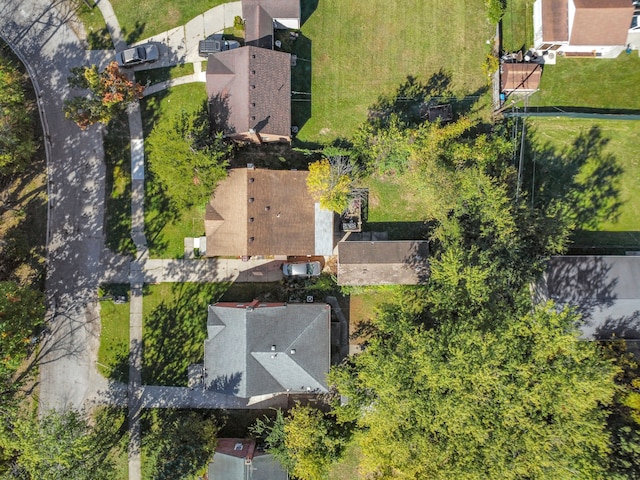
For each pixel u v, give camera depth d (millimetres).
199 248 43281
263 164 43281
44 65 43438
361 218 43250
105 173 43406
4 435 35875
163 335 43281
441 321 36406
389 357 34625
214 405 43250
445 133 38531
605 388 31469
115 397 43156
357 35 43344
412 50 43312
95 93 38875
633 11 39031
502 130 41562
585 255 41594
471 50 43094
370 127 40969
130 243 43344
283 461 38594
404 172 41281
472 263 36312
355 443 42531
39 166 43312
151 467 39094
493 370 31891
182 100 43250
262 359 39469
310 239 40969
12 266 43188
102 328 43312
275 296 43438
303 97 43281
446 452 32031
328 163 39062
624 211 42312
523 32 42531
